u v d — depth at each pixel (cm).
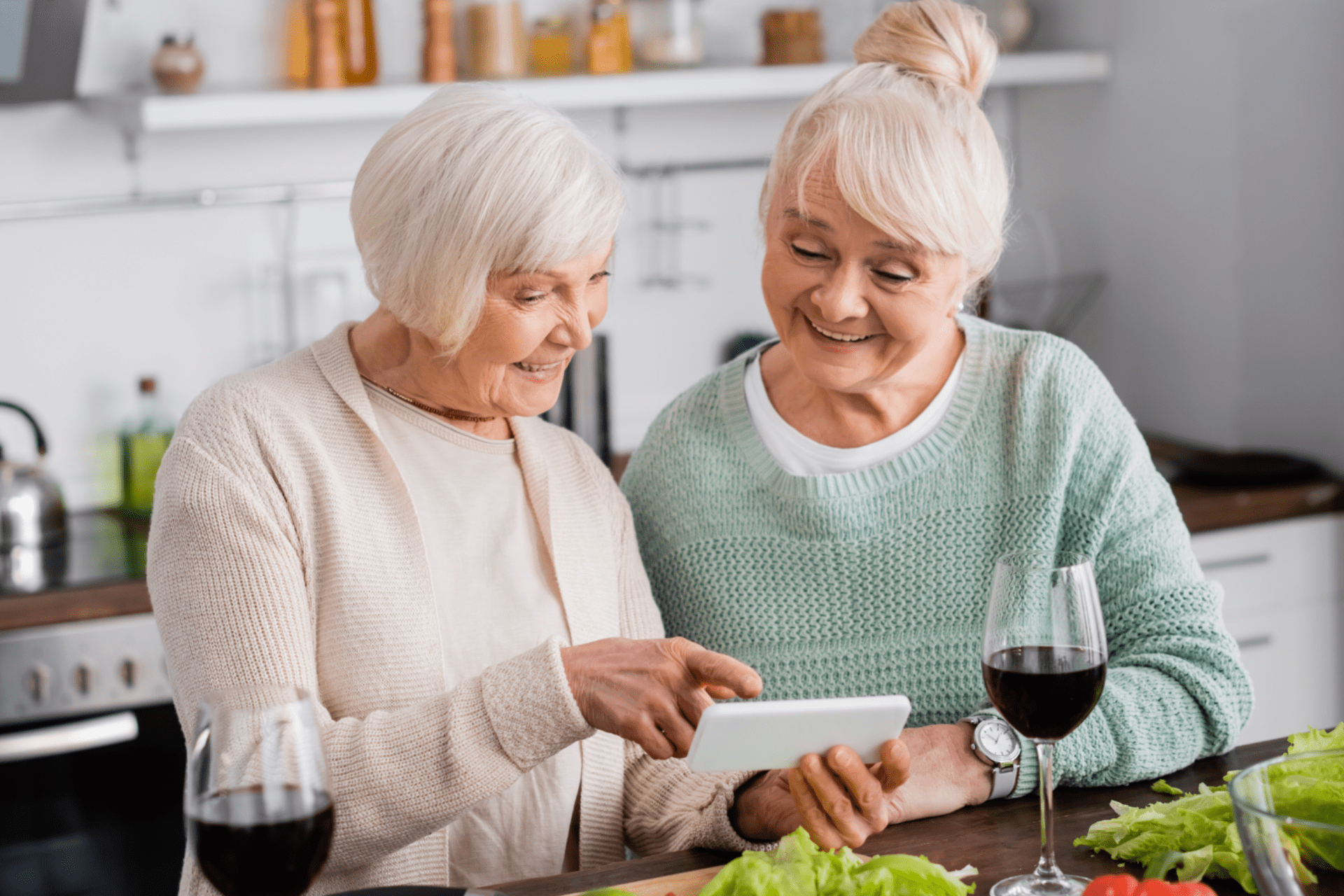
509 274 117
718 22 310
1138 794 122
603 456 285
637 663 110
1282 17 254
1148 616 137
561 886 108
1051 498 140
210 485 118
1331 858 78
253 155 285
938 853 110
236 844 84
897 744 105
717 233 319
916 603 143
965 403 144
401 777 109
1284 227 261
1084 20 306
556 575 134
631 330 316
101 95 266
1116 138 300
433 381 129
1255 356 272
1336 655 267
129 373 281
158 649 229
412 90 264
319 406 127
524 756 110
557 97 268
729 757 104
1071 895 98
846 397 143
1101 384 145
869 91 128
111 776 228
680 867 112
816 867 96
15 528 247
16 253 270
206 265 284
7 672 220
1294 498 256
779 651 145
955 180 123
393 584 125
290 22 281
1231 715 127
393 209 117
